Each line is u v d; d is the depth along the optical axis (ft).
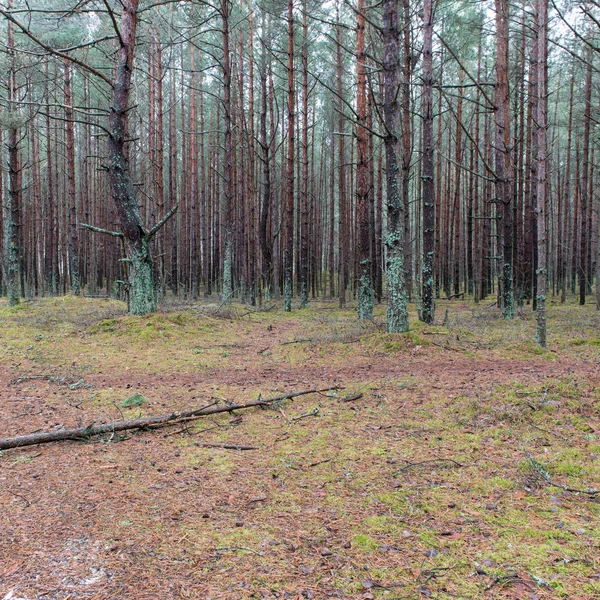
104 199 96.22
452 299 79.51
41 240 103.19
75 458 14.55
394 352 29.17
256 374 25.73
